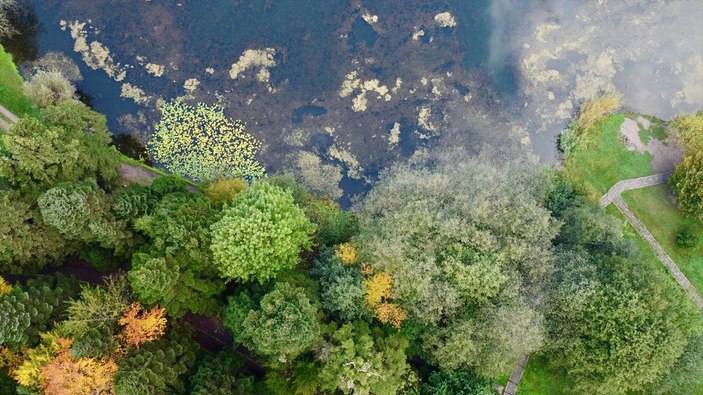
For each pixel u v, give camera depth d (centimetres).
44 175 3803
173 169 4944
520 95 5362
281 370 3925
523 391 4653
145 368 3528
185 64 5119
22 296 3556
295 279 4006
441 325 4241
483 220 4319
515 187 4628
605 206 5372
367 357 3784
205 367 3844
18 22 5075
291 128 5078
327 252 4322
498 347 3975
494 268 4038
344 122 5134
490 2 5469
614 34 5588
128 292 3831
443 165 5016
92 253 4075
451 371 4188
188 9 5188
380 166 5094
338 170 5053
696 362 4188
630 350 3978
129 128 4969
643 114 5581
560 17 5541
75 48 5066
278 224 3809
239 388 3762
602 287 4159
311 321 3638
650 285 4144
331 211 4766
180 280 3825
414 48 5312
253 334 3572
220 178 4847
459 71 5325
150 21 5147
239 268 3738
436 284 4056
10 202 3672
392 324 4134
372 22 5319
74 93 4953
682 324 4231
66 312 3759
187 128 5003
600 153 5453
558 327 4253
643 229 5372
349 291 3903
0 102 4834
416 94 5247
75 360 3369
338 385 3756
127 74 5059
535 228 4284
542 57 5450
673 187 5288
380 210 4491
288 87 5141
